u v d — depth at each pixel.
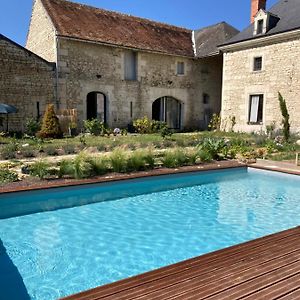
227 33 20.58
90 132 15.60
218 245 4.42
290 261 2.96
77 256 4.01
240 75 17.50
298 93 14.97
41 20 16.89
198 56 20.20
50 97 15.57
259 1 18.20
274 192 7.30
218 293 2.39
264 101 16.42
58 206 6.12
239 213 5.83
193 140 13.15
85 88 16.56
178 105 20.83
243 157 10.45
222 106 18.62
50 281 3.37
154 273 2.71
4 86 14.37
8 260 3.85
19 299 3.02
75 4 18.23
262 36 16.03
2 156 9.24
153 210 5.97
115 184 7.11
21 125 14.95
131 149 10.94
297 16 15.54
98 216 5.58
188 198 6.82
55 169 7.36
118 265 3.79
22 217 5.45
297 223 5.32
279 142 13.12
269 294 2.39
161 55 19.16
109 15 19.31
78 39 15.71
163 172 7.95
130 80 18.09
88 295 2.38
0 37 14.11
